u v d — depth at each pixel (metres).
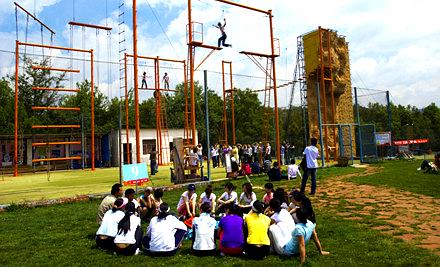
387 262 6.14
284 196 8.60
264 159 24.91
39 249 7.94
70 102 62.56
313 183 13.77
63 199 14.15
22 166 36.22
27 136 36.97
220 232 7.11
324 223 9.29
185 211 9.74
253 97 65.12
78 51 30.80
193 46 20.14
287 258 6.69
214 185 17.25
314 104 33.97
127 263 6.66
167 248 7.03
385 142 29.25
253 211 7.02
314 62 33.72
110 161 40.78
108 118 66.69
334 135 31.77
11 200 14.18
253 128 63.16
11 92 55.91
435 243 7.29
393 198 12.49
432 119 64.62
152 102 70.56
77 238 8.88
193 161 18.20
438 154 19.25
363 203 11.83
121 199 7.95
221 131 65.12
